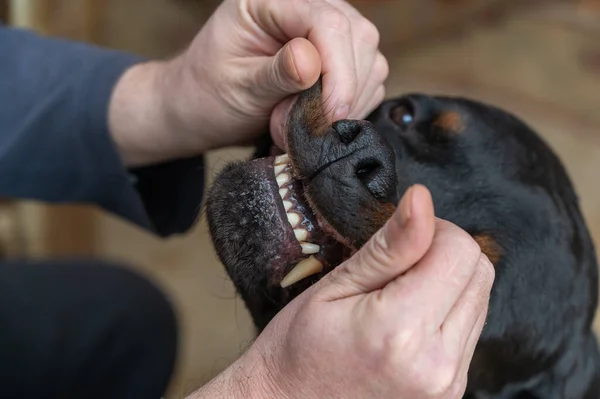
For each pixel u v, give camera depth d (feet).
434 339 1.27
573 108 4.80
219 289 3.61
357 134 1.55
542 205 1.82
